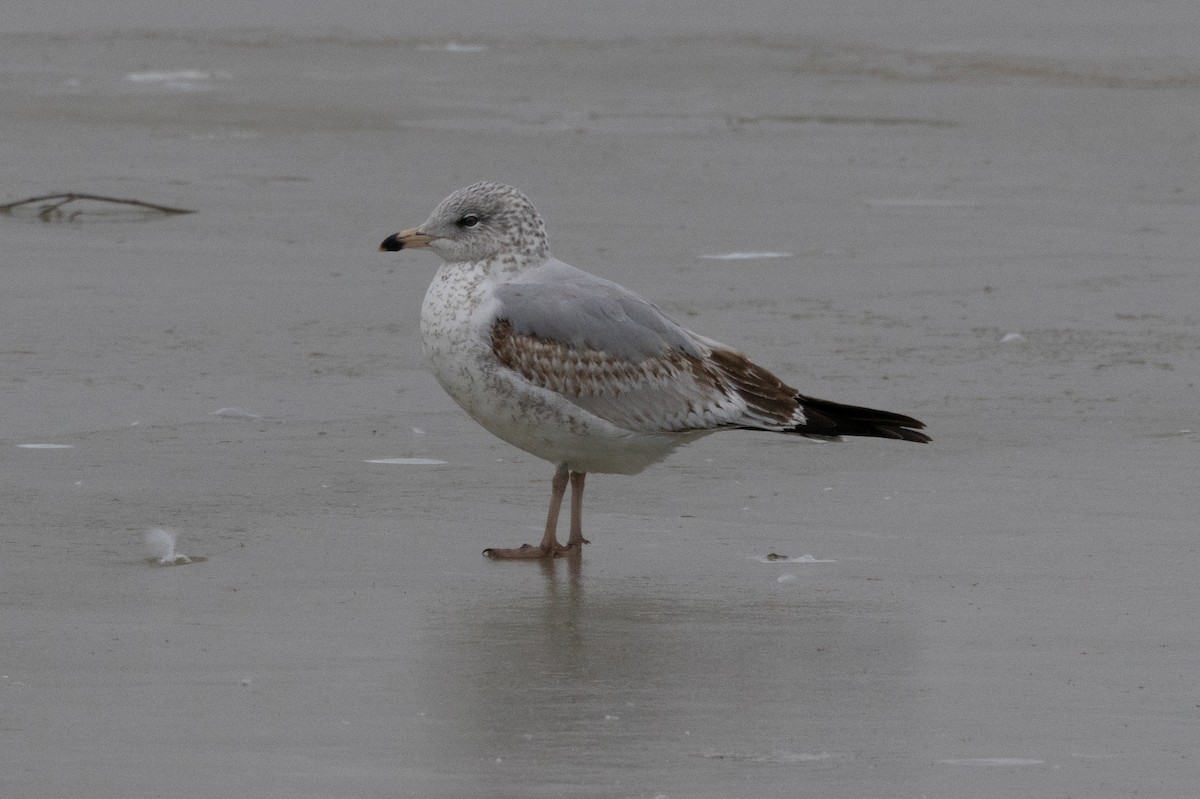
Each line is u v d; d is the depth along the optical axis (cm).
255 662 1024
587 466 1298
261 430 1573
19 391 1681
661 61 4750
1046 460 1511
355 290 2162
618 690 988
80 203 2670
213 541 1266
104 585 1164
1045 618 1125
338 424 1598
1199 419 1645
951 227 2627
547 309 1274
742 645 1068
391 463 1482
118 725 924
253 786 848
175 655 1034
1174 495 1408
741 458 1521
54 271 2220
